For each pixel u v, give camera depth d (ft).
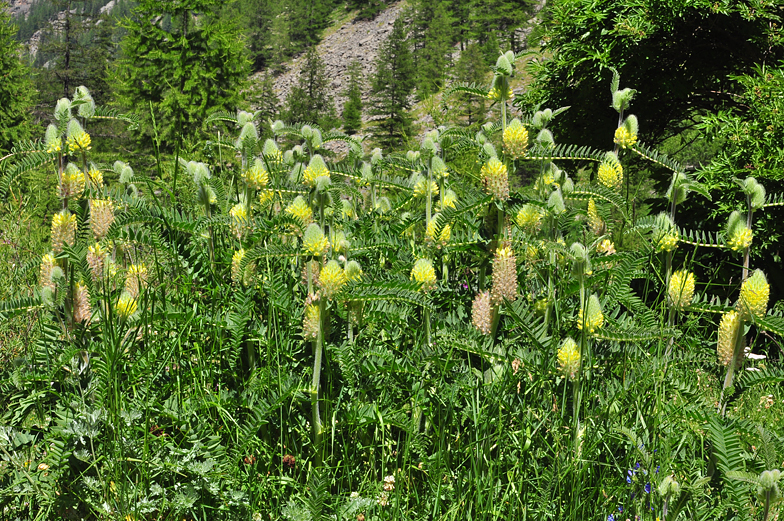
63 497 5.79
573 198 8.55
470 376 7.09
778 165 23.15
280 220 7.57
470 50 195.11
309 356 7.30
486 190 7.16
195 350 7.45
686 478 6.57
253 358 7.47
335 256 8.05
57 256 6.75
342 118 209.36
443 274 8.81
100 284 7.38
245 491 6.20
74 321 7.01
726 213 23.66
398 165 10.34
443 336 7.15
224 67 79.77
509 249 6.93
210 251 8.20
